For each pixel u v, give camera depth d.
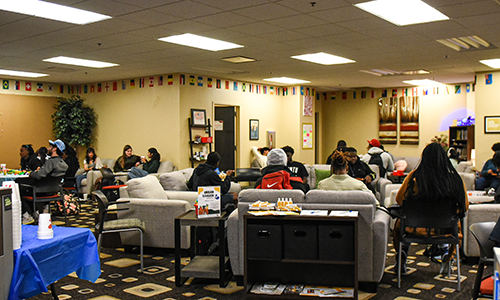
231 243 4.37
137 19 6.04
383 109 14.38
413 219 4.16
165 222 5.38
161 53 8.42
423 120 13.71
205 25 6.36
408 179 4.25
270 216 3.79
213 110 11.67
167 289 4.29
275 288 4.02
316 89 14.73
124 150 10.99
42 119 12.55
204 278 4.61
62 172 7.64
